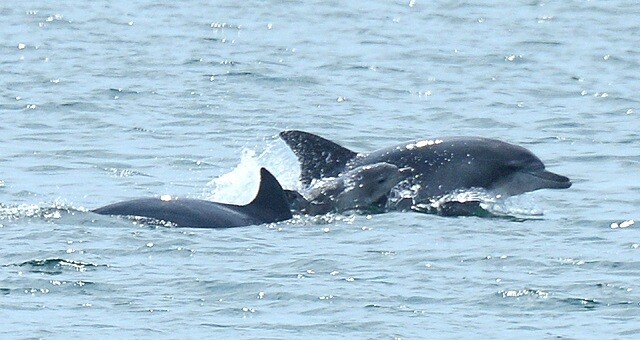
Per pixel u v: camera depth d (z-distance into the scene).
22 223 75.06
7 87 129.25
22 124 113.56
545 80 140.12
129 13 186.00
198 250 70.94
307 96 129.75
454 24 182.00
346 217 81.81
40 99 123.75
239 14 188.12
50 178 93.56
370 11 193.88
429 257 70.81
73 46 155.88
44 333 56.75
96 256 69.00
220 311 60.56
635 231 78.31
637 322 59.47
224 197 90.19
